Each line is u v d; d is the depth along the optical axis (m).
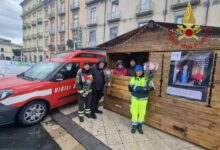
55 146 3.61
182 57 3.56
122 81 4.97
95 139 3.67
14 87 4.14
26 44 41.06
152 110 4.24
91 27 20.38
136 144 3.51
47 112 5.03
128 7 15.74
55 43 28.41
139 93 3.81
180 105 3.66
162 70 3.94
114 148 3.36
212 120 3.19
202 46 3.25
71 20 24.09
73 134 3.99
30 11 37.00
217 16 9.80
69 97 5.42
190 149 3.37
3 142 3.67
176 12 12.03
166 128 3.97
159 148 3.39
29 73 5.39
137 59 6.30
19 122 4.26
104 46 5.61
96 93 4.80
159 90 4.03
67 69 5.36
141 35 4.40
